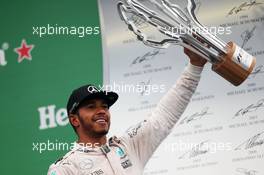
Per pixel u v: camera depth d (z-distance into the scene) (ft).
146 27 35.83
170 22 23.36
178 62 35.91
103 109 25.43
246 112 35.40
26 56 36.94
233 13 35.91
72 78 36.68
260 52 35.60
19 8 37.11
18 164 36.37
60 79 36.70
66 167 24.41
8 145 36.50
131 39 36.24
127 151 25.17
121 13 23.50
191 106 35.63
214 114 35.55
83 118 25.08
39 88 36.73
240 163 35.27
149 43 23.18
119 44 36.37
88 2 36.83
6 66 36.94
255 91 35.40
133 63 36.22
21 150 36.42
